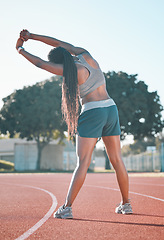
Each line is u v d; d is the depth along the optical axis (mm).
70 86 4047
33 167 43188
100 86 4227
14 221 3988
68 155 48562
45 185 12352
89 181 14547
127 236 3064
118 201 6449
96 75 4215
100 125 4109
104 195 7844
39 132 41531
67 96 4043
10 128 40719
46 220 4000
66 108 4070
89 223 3742
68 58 4113
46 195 8031
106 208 5289
